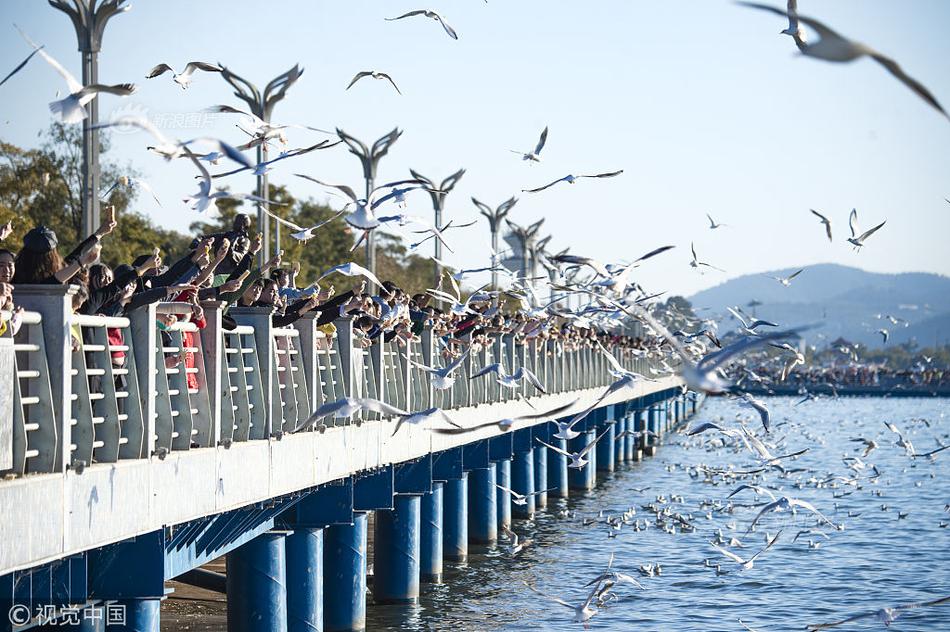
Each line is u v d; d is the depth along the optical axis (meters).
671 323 28.03
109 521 11.69
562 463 53.47
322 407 11.77
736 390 9.24
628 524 43.53
